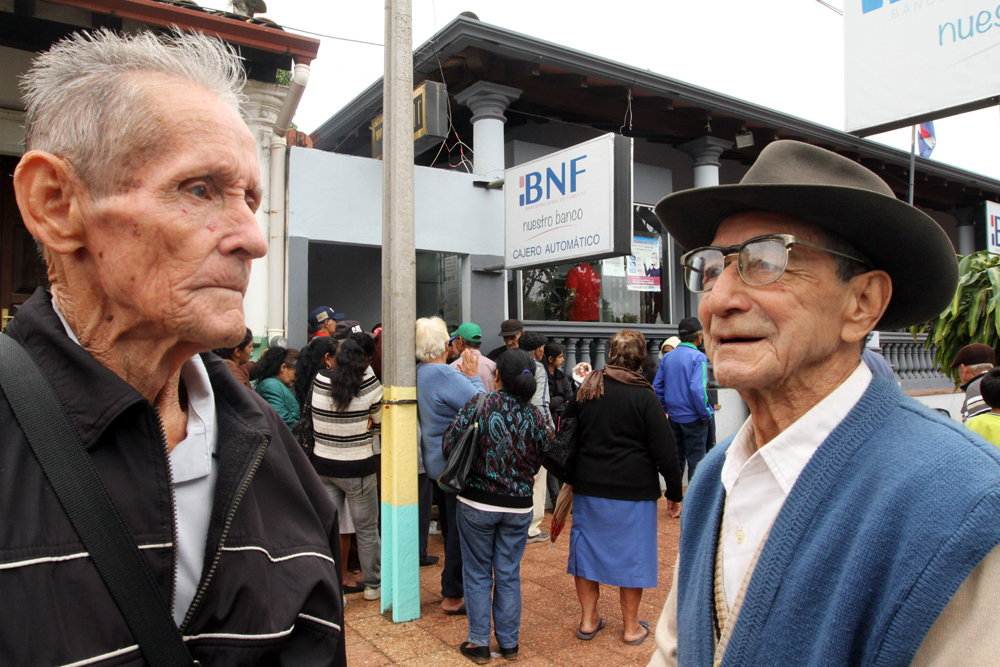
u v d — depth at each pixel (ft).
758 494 3.32
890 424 2.97
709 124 26.48
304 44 15.80
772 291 3.18
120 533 2.43
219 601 2.77
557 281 23.77
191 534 2.85
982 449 2.67
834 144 29.01
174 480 2.84
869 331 3.34
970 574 2.47
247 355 14.76
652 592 13.75
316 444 12.84
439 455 12.84
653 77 22.94
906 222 3.02
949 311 12.28
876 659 2.54
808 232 3.24
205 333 2.55
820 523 2.89
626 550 10.98
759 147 29.73
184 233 2.48
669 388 19.10
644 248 26.55
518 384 10.70
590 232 16.35
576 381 19.60
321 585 3.18
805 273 3.19
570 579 14.43
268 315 16.76
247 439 3.02
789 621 2.79
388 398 12.21
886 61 13.56
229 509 2.84
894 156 30.71
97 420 2.49
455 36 19.26
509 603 10.53
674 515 19.47
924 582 2.45
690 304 28.66
